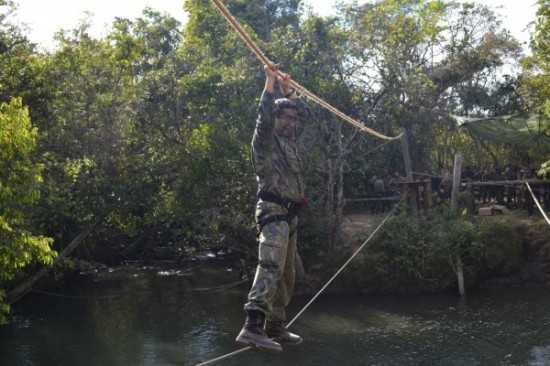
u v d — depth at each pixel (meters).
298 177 4.79
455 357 20.94
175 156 31.11
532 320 24.61
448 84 40.34
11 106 15.27
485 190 35.81
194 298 30.34
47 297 30.91
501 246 30.53
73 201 26.66
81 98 28.58
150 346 22.89
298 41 31.48
